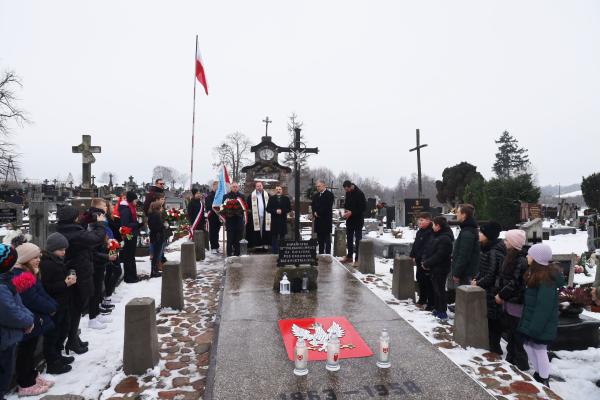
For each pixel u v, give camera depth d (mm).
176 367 5328
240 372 4617
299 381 4418
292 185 43594
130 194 9555
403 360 4945
